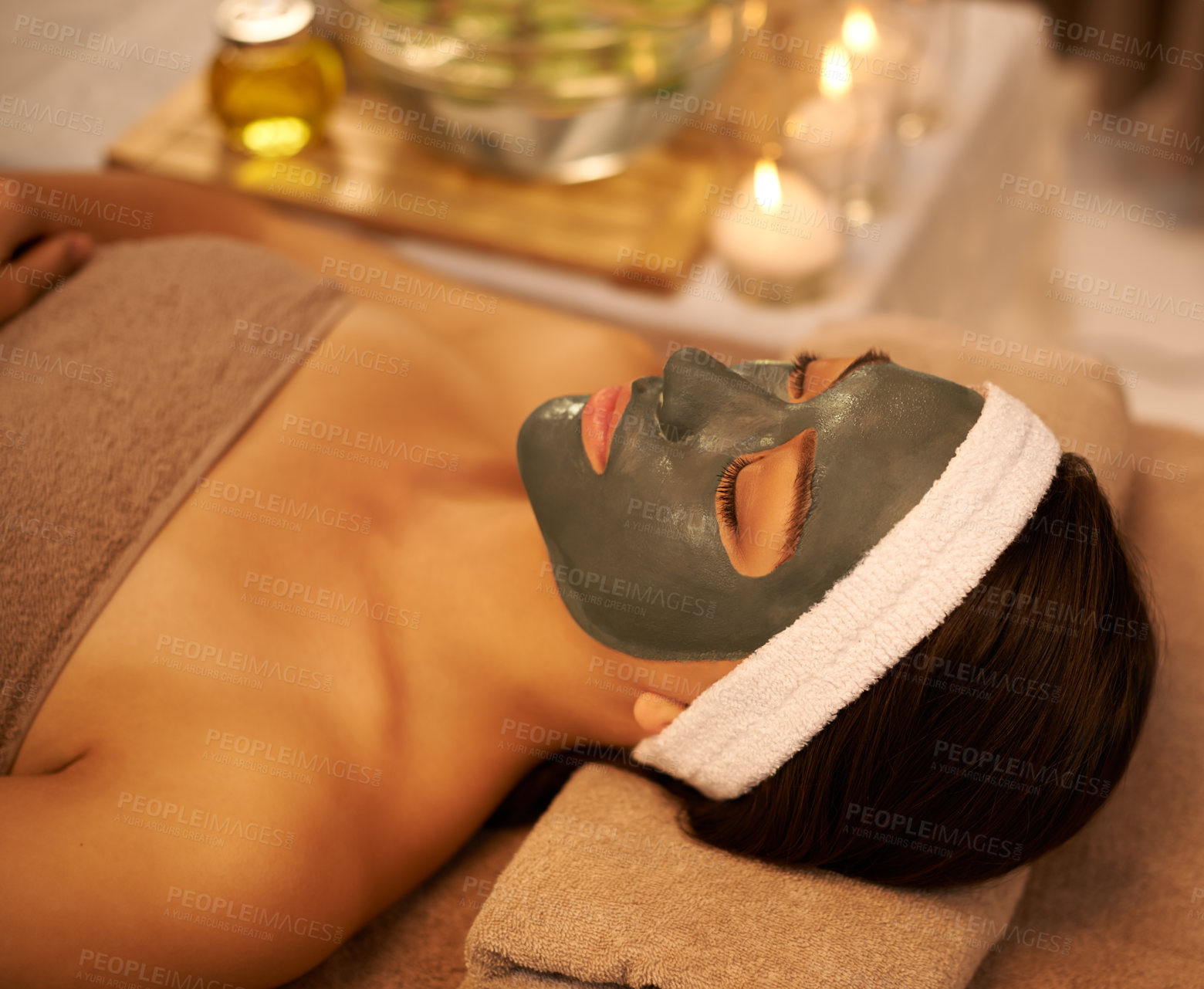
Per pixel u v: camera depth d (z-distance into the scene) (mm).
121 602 811
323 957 786
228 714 798
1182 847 842
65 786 746
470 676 866
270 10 1337
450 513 913
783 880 746
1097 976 774
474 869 895
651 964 674
